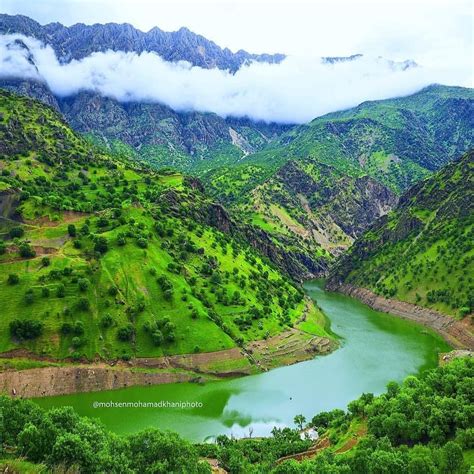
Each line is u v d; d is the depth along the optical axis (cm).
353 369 19525
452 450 9231
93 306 18650
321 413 15050
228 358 18938
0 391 15788
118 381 17100
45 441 8544
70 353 17238
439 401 11800
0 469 6938
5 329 17225
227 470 11669
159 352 18275
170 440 9556
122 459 8869
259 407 16188
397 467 9069
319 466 9856
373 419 12162
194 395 16975
